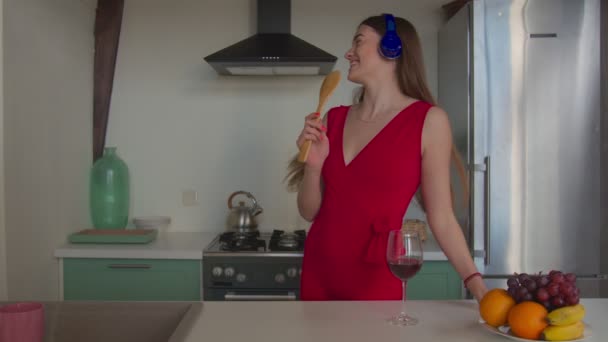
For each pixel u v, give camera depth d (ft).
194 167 10.43
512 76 8.41
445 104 9.75
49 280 8.36
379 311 3.99
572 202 8.48
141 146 10.41
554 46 8.42
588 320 3.76
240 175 10.42
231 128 10.39
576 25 8.41
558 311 3.23
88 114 9.95
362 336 3.43
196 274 8.54
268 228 10.40
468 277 4.44
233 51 8.90
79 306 4.04
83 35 9.64
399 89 5.15
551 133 8.45
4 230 7.11
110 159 9.86
